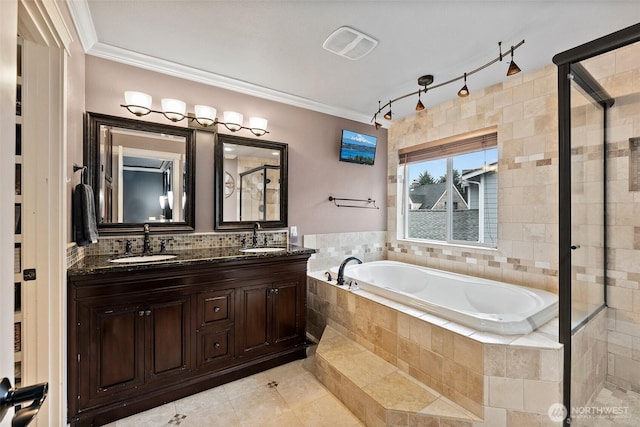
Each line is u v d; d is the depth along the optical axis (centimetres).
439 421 157
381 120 359
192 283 196
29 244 137
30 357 137
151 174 228
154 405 186
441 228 330
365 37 197
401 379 189
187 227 241
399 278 328
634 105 186
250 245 271
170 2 165
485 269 275
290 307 240
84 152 200
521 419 151
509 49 209
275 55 220
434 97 296
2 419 53
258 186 279
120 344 173
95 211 200
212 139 256
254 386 210
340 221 337
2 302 54
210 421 175
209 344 203
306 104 305
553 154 231
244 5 168
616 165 193
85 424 165
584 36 193
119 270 168
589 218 181
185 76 241
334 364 205
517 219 252
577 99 171
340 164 336
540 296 220
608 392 191
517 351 152
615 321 195
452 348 169
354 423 175
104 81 212
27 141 136
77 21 174
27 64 136
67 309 156
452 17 176
